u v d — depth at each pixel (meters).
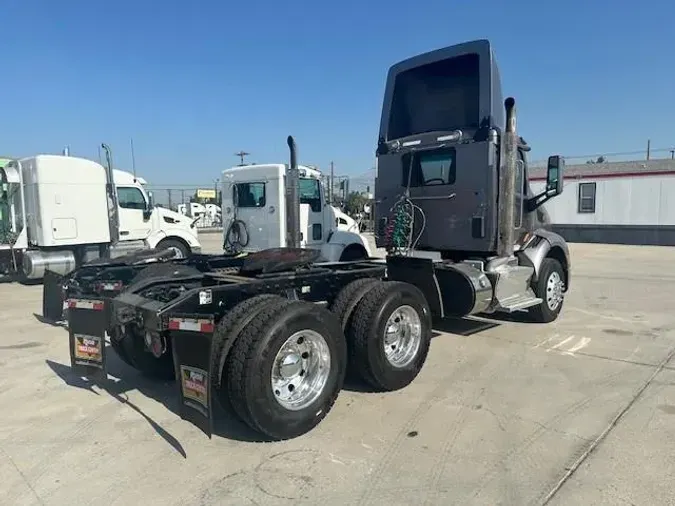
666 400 4.58
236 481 3.32
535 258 7.38
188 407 3.71
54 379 5.30
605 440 3.82
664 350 6.19
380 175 7.61
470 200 6.66
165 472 3.45
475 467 3.46
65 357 6.06
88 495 3.19
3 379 5.30
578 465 3.46
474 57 6.61
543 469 3.42
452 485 3.25
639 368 5.49
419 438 3.90
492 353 6.09
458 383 5.07
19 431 4.09
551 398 4.66
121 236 13.23
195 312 4.04
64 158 11.77
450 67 6.87
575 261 16.61
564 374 5.32
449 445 3.78
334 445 3.80
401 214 7.18
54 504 3.10
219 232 34.69
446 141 6.80
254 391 3.68
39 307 9.11
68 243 11.92
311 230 11.48
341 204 13.09
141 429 4.11
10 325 7.70
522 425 4.10
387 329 4.83
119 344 5.20
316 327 4.07
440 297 6.06
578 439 3.84
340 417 4.29
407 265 6.20
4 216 12.34
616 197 23.84
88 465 3.55
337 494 3.16
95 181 12.26
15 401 4.71
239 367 3.69
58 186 11.70
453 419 4.23
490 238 6.54
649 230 23.11
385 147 7.52
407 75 7.36
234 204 12.04
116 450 3.76
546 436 3.90
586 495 3.11
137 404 4.64
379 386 4.78
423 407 4.48
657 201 22.80
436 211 7.01
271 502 3.09
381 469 3.46
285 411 3.85
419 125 7.27
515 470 3.41
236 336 3.81
